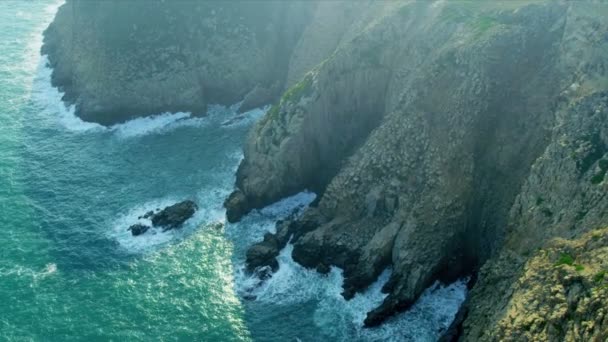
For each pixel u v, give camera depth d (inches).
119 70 3430.1
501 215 2062.0
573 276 1429.6
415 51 2566.4
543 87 2160.4
